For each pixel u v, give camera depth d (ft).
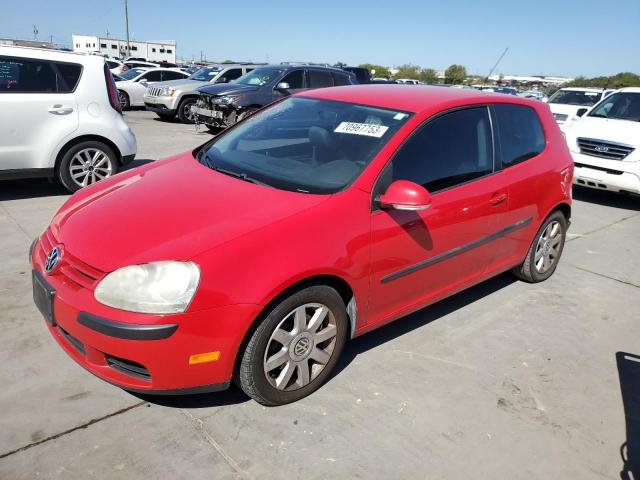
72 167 20.57
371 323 10.36
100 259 8.15
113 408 8.81
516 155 13.21
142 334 7.57
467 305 13.76
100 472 7.52
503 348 11.80
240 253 8.08
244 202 9.30
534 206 13.71
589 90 48.65
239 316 7.99
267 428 8.65
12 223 17.11
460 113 11.84
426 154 10.80
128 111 59.47
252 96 38.86
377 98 11.94
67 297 8.14
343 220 9.19
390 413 9.29
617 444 9.08
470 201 11.51
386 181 9.95
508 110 13.32
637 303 14.78
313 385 9.53
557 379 10.82
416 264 10.60
